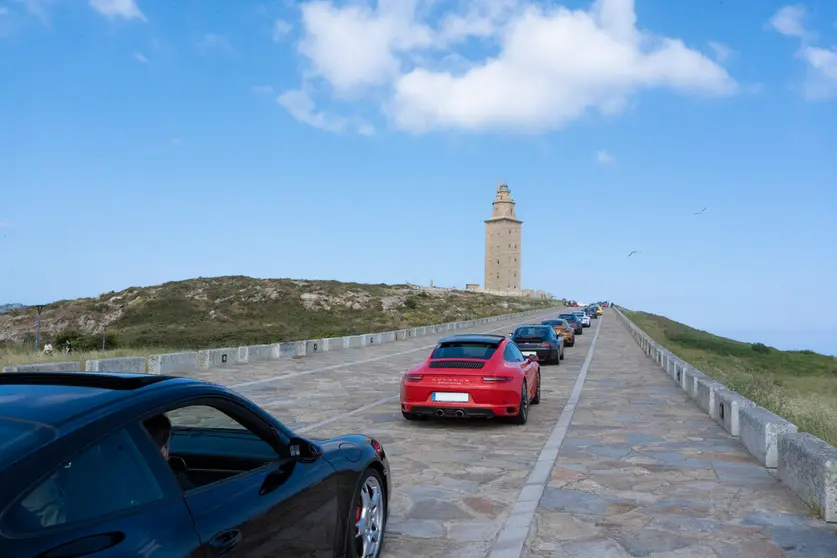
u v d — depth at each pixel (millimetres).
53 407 2555
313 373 19203
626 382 17125
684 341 57969
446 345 11320
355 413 11969
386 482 4762
